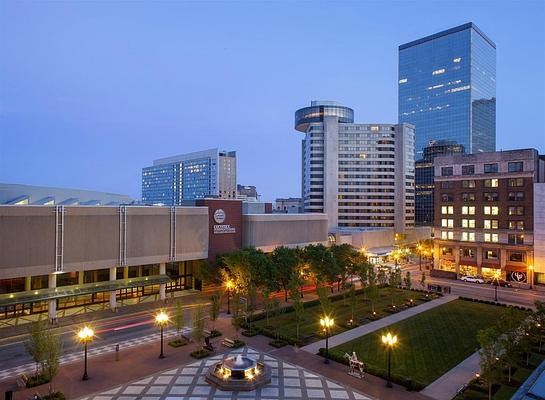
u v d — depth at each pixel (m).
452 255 102.06
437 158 105.56
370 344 47.41
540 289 84.75
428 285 80.25
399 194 171.62
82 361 41.69
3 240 53.38
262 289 60.16
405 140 173.38
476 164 98.44
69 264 59.03
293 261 67.50
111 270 64.81
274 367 40.50
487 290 83.19
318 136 174.25
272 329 52.28
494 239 94.75
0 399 33.28
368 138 172.50
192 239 74.25
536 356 43.03
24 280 60.03
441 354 44.34
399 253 126.44
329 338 49.44
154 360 42.09
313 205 173.75
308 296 73.88
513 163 92.44
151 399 33.56
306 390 35.50
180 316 45.34
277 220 91.19
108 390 35.19
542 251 87.00
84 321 56.41
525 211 90.25
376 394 34.88
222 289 77.50
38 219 56.25
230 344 46.03
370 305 66.81
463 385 36.66
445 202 103.75
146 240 67.88
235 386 35.16
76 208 59.88
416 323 56.59
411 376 38.53
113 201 107.81
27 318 57.75
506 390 35.38
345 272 75.69
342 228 157.50
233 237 84.06
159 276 70.81
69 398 33.62
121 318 58.06
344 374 38.94
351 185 172.00
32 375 38.00
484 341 33.19
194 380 37.34
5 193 85.81
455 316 60.56
